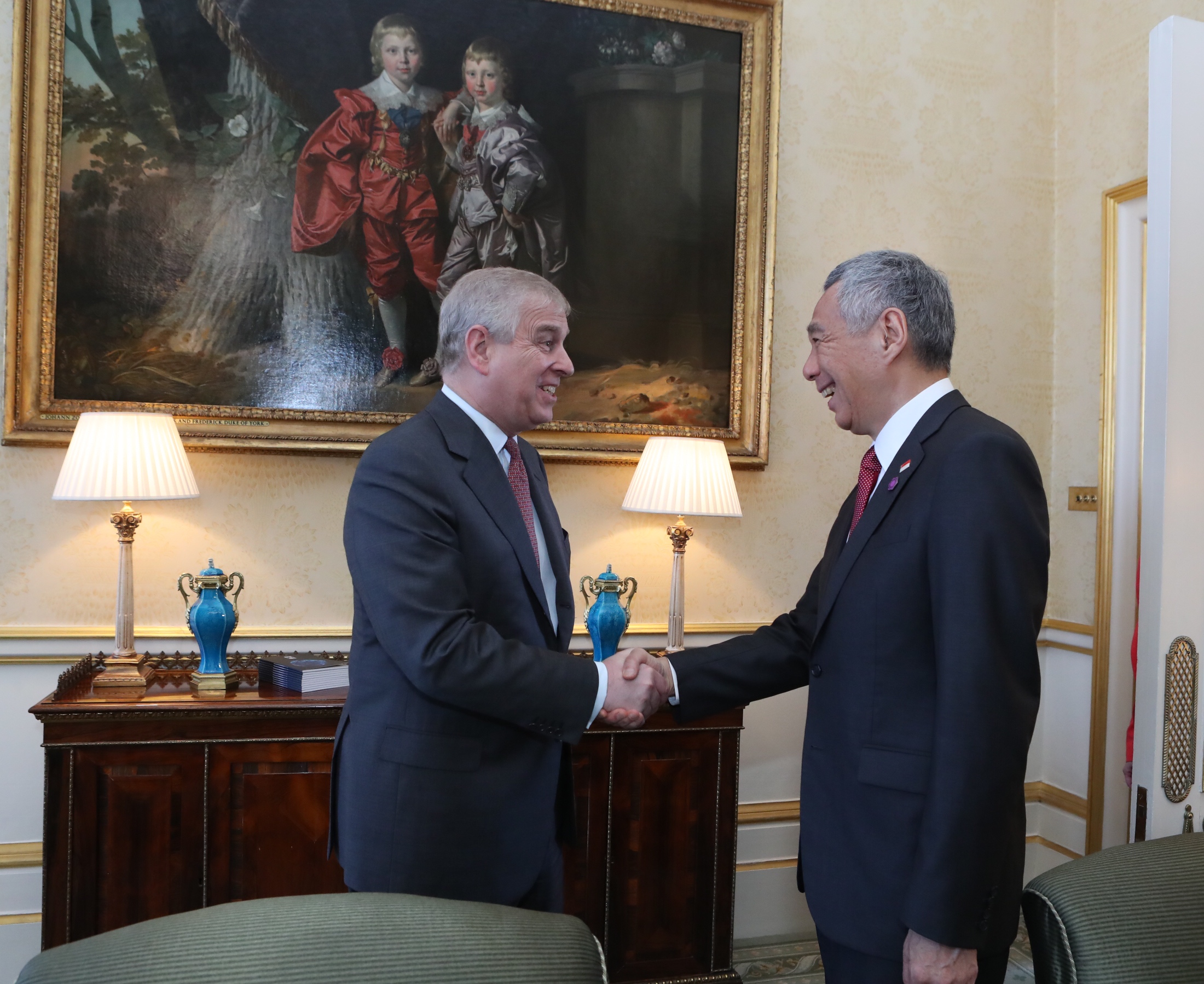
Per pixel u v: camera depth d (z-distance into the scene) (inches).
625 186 122.2
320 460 114.6
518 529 66.8
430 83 115.0
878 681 57.8
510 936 39.9
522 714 61.9
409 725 63.1
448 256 116.0
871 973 56.7
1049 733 140.4
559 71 119.5
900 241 135.2
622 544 124.5
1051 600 140.9
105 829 88.4
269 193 110.3
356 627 67.6
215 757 90.4
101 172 105.6
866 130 133.6
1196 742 78.2
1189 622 78.0
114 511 109.0
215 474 111.7
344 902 40.6
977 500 54.1
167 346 107.7
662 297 123.7
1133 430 128.5
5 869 106.0
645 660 71.1
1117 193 129.6
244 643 112.2
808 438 131.6
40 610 107.2
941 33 136.9
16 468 106.2
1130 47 129.1
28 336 104.0
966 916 51.4
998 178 139.6
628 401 122.8
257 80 109.7
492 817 63.7
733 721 105.4
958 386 137.9
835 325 63.1
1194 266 78.4
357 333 113.0
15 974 105.5
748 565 129.1
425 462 63.5
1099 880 47.4
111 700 89.8
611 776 101.9
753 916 127.8
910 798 55.3
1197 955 45.5
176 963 36.9
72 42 104.7
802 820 62.4
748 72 125.3
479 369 68.4
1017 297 140.6
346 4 112.0
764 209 125.9
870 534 59.6
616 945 102.7
